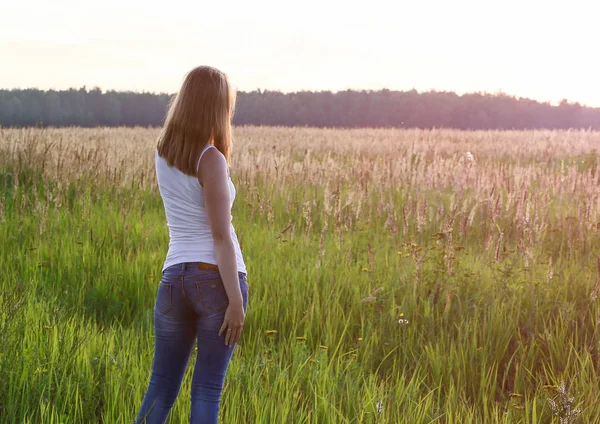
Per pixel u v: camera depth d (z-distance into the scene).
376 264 6.74
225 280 2.66
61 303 5.58
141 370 3.76
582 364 4.22
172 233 2.81
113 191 11.12
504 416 3.62
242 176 12.28
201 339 2.74
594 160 18.64
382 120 93.75
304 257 7.15
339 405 3.69
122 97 95.50
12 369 3.44
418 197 9.84
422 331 4.97
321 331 5.11
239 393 3.65
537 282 5.77
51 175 10.72
